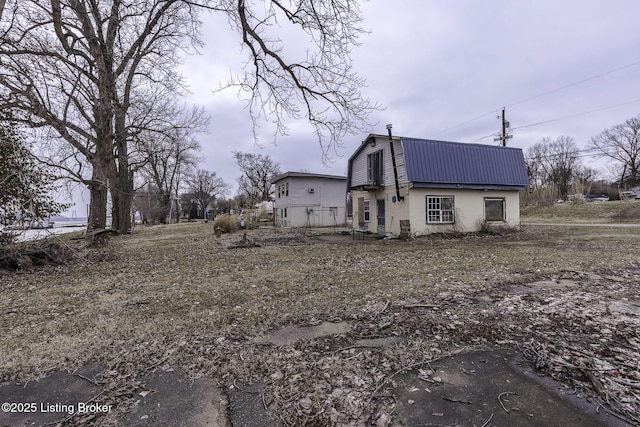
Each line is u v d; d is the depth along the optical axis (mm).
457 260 8578
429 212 15562
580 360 3031
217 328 4082
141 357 3326
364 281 6363
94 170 13016
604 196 44625
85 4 11336
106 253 11078
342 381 2791
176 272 7988
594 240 12406
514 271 7000
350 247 12219
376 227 18031
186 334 3895
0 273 7922
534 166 60000
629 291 5336
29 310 5070
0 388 2816
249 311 4723
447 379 2793
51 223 12039
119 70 13305
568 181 57969
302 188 27875
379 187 17062
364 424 2254
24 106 9656
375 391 2631
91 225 13562
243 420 2324
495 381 2746
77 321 4473
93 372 3064
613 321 3977
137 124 16406
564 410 2346
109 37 12617
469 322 4047
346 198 29703
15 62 9539
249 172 60312
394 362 3092
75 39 11500
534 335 3641
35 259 9023
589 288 5566
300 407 2449
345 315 4434
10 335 3984
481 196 16688
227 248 12656
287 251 11398
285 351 3389
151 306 5133
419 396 2557
